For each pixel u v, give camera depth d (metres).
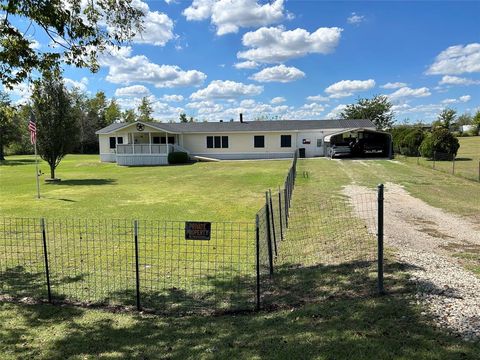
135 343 3.79
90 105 64.56
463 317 3.54
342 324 3.66
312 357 3.15
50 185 18.72
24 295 5.27
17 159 42.62
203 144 34.94
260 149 34.72
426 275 4.79
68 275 6.10
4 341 3.91
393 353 3.06
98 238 8.54
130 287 5.50
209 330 3.99
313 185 15.70
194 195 15.03
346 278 5.04
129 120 70.69
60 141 19.83
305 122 36.91
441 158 25.17
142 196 14.95
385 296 4.23
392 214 9.73
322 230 8.15
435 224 8.60
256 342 3.56
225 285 5.45
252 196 14.51
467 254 6.07
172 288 5.41
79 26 6.05
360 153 31.58
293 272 5.73
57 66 6.39
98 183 19.34
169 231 9.15
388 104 58.06
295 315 4.07
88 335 4.01
